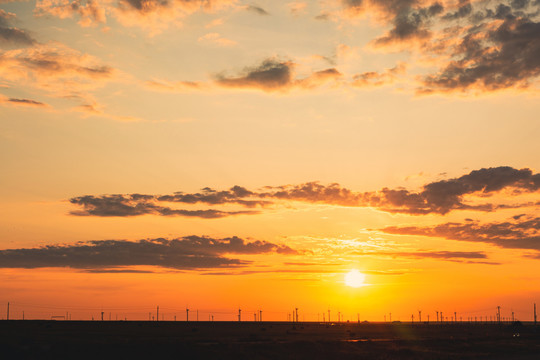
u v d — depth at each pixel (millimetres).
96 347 77688
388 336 183500
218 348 86250
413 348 116438
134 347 79500
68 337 122750
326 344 105562
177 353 79000
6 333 139000
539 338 188250
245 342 113562
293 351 94562
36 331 165750
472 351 117438
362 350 103125
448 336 194000
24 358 68625
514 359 94188
